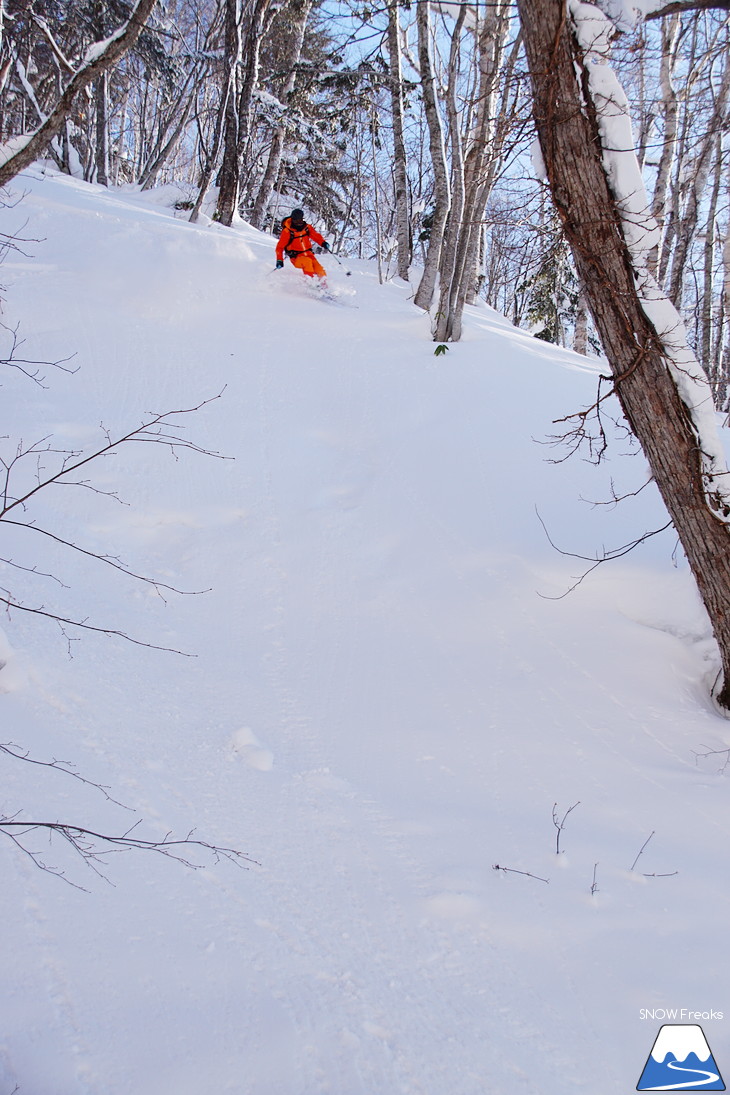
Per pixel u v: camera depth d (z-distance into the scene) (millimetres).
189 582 5652
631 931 2990
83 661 4301
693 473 4438
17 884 2627
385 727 4379
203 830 3223
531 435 7879
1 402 7078
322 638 5238
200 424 7574
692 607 5445
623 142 4031
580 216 4160
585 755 4230
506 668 4988
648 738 4422
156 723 3963
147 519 6223
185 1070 2137
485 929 2939
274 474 7086
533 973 2764
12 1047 2064
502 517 6613
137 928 2592
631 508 6762
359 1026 2422
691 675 5039
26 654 4129
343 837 3404
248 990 2465
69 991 2279
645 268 4238
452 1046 2414
